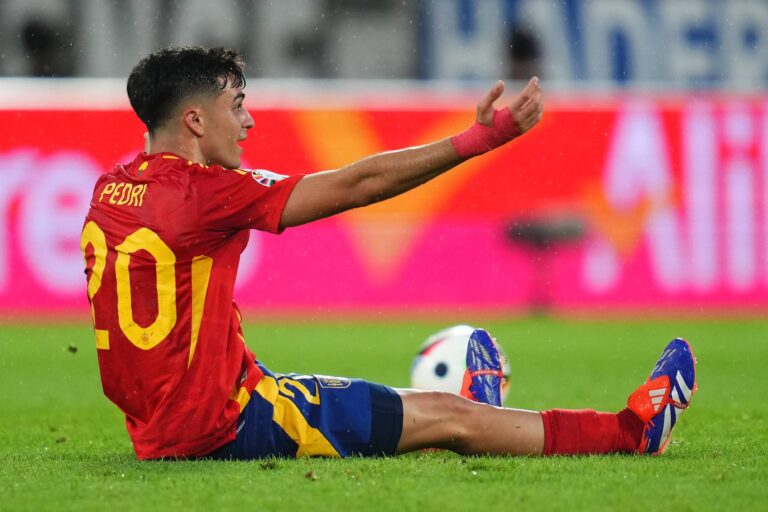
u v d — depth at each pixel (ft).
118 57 191.83
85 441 57.82
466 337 56.39
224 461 42.91
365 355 116.06
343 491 37.40
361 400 43.98
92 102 152.87
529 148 159.84
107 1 191.21
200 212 41.81
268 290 156.46
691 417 67.67
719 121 159.63
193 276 42.37
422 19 195.11
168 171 42.91
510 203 159.43
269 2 193.67
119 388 43.29
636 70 197.77
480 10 196.03
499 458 43.78
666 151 159.84
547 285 159.22
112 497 37.01
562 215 159.74
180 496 36.83
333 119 159.53
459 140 40.45
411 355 116.06
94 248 43.39
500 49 196.65
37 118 151.74
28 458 48.34
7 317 149.38
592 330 141.69
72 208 151.43
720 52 197.88
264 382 43.93
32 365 110.93
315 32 194.18
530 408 77.10
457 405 44.47
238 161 44.73
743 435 57.31
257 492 37.27
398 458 43.80
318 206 41.83
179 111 43.52
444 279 158.40
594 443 44.73
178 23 192.44
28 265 150.20
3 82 187.52
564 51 196.85
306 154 159.12
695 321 151.74
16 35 189.98
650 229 159.63
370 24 195.00
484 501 35.91
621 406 78.23
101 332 42.96
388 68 195.72
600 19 197.16
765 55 197.36
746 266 159.12
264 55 194.39
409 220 158.10
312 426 43.60
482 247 158.92
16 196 150.41
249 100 158.92
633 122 160.04
